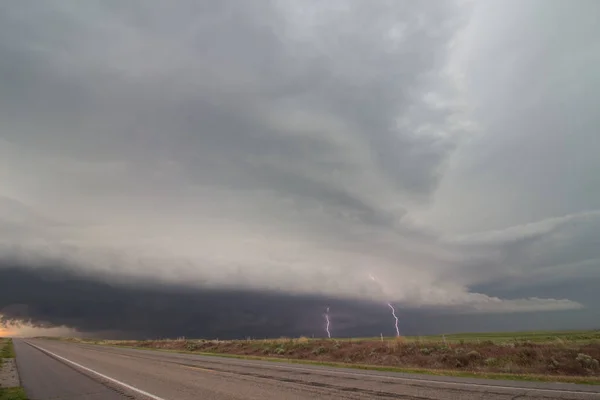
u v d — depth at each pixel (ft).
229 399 37.55
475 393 37.29
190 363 80.69
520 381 45.50
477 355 72.79
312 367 68.85
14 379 57.98
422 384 43.80
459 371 61.67
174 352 129.59
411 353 84.07
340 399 36.01
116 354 116.37
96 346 186.70
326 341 114.32
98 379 56.08
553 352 66.95
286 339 129.29
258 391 41.75
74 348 160.97
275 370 63.46
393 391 39.50
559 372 60.75
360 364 80.02
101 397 41.32
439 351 80.43
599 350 64.18
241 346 135.13
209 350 142.20
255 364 76.64
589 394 36.06
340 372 58.85
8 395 43.55
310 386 44.39
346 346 101.76
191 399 38.17
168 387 46.50
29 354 117.60
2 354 117.70
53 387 49.52
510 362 67.26
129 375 60.03
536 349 69.36
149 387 46.91
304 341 120.78
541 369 62.95
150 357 101.91
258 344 130.93
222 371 63.21
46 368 74.13
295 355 104.88
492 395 36.11
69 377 59.41
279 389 42.75
